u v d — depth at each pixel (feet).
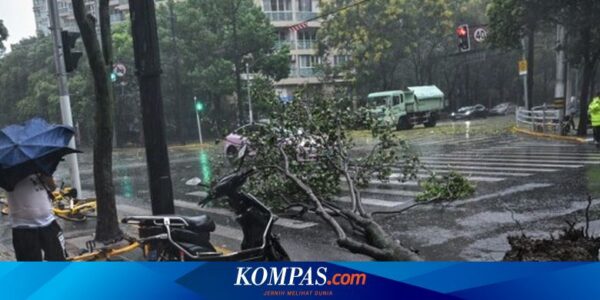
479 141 77.56
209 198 17.34
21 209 16.60
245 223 16.94
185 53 124.98
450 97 187.62
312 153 19.57
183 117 132.67
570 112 94.38
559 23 71.41
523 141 73.97
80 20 22.54
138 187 49.11
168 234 15.76
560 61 81.41
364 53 147.74
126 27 133.59
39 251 16.93
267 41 132.36
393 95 119.85
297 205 19.45
